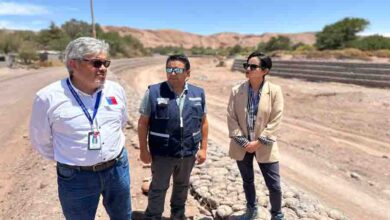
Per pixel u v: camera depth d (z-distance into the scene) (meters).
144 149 3.60
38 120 2.44
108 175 2.67
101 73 2.45
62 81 2.46
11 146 8.49
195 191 4.89
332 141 10.21
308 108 15.63
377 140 10.21
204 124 3.79
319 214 4.39
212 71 39.38
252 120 3.77
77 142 2.45
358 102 15.91
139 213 4.24
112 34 86.81
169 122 3.44
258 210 4.23
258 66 3.59
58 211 4.40
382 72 20.81
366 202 6.03
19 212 4.50
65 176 2.54
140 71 41.72
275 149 3.76
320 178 7.19
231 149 3.94
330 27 53.69
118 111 2.64
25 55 46.41
